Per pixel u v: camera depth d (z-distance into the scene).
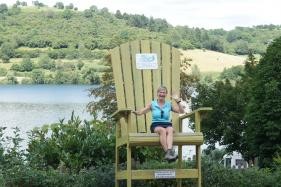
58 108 42.56
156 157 11.33
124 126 9.28
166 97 10.12
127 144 8.50
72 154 11.04
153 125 8.95
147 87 10.08
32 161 10.25
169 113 9.05
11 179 9.32
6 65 87.00
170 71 10.29
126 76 10.00
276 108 15.33
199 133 8.59
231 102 19.16
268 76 15.86
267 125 15.37
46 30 93.75
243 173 9.98
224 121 18.98
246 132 16.50
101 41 81.94
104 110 20.53
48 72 81.75
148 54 10.21
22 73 85.31
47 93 63.44
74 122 11.82
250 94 16.27
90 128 11.59
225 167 10.33
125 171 8.62
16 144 10.34
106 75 21.06
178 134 8.57
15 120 29.56
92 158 11.04
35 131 11.49
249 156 17.59
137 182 9.96
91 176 9.71
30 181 9.42
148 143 8.50
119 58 10.04
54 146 11.05
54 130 11.56
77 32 87.94
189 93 20.88
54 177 9.61
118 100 9.85
